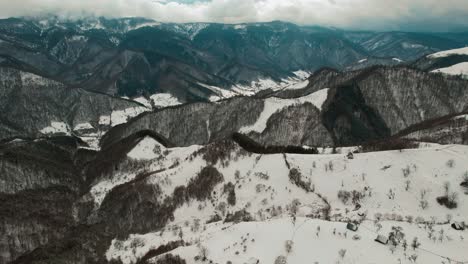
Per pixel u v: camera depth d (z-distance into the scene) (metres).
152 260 139.75
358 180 183.50
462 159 186.25
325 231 129.25
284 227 135.62
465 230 132.50
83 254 170.38
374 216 151.62
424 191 168.12
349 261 112.56
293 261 116.88
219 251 131.88
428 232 129.00
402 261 111.50
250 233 137.25
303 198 182.12
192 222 184.62
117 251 171.00
